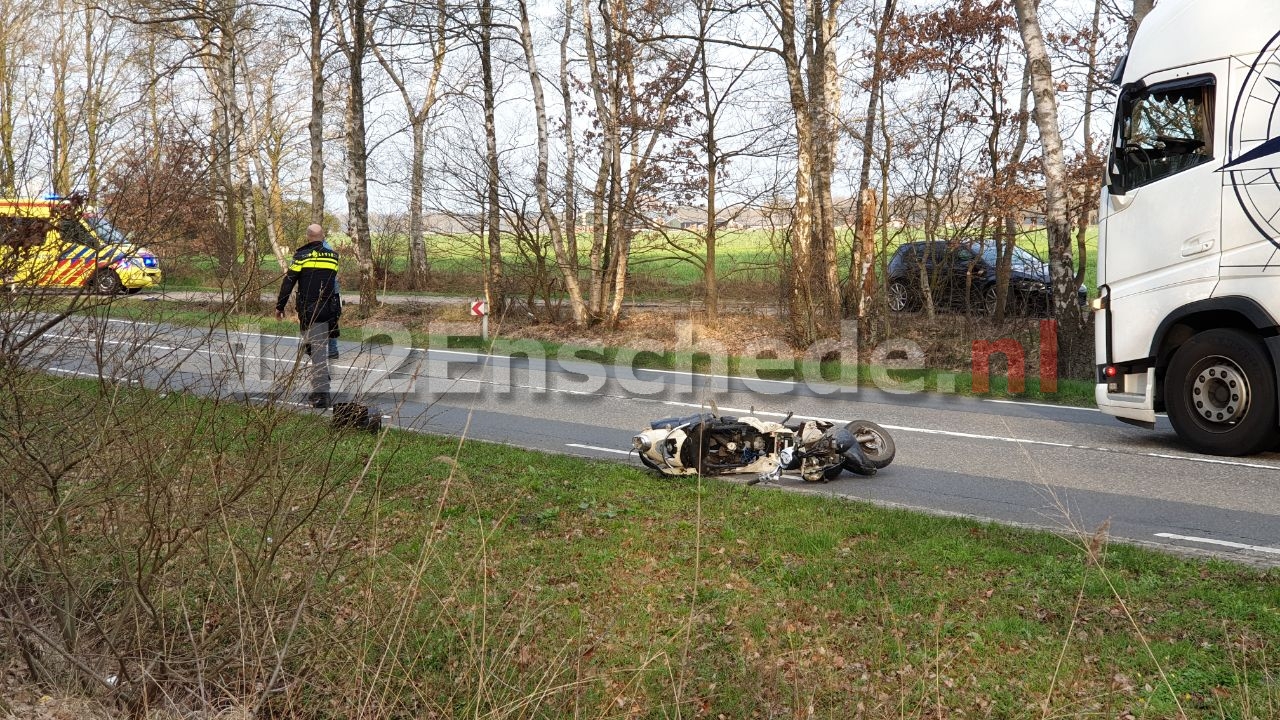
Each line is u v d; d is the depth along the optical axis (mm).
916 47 20422
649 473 9930
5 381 4699
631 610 6359
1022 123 21234
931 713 5000
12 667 4828
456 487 8867
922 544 7414
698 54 21641
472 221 25703
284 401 5121
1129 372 12055
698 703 5227
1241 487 9492
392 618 5293
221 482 4793
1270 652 5316
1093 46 21219
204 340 5203
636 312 27188
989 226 21219
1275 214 10406
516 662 5336
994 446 11820
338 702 4746
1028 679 5246
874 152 21438
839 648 5785
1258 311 10523
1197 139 11047
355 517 7113
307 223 37062
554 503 8688
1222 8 10859
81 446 4730
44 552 4680
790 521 8078
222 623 4883
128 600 4555
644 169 23156
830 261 20625
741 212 22609
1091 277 27797
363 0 27484
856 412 14391
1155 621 5820
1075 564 6812
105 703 4562
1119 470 10359
